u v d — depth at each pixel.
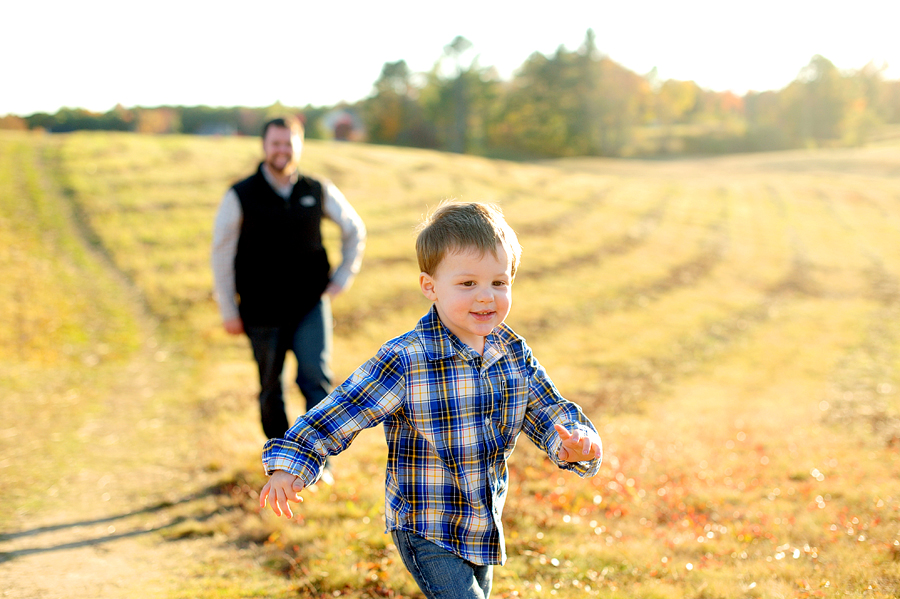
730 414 8.27
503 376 2.01
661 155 86.69
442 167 34.34
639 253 22.58
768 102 109.94
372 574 3.22
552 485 4.67
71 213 18.81
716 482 4.94
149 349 10.55
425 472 1.94
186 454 5.58
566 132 83.94
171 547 3.76
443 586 1.88
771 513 4.14
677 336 14.02
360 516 3.95
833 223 29.95
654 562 3.41
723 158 71.19
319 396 4.27
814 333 14.60
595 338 13.52
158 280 14.37
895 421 7.43
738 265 22.09
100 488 4.80
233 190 4.09
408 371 1.91
